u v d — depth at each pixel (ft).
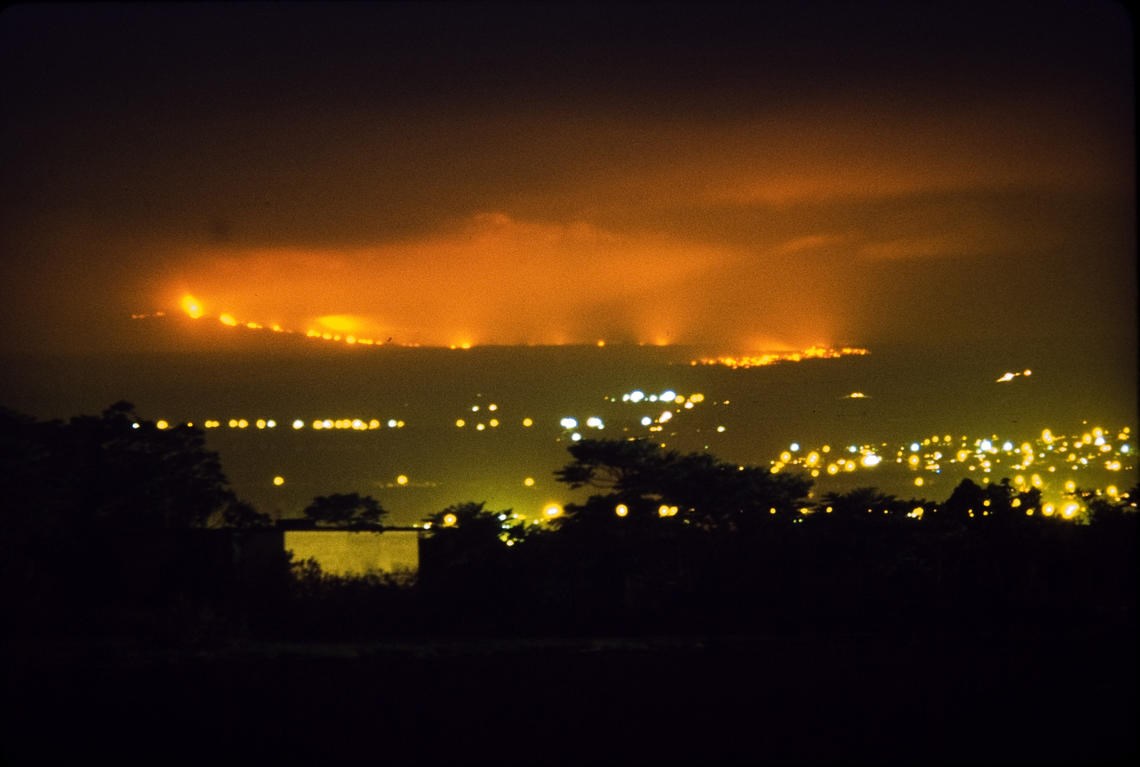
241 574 221.66
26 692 138.41
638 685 139.64
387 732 115.44
